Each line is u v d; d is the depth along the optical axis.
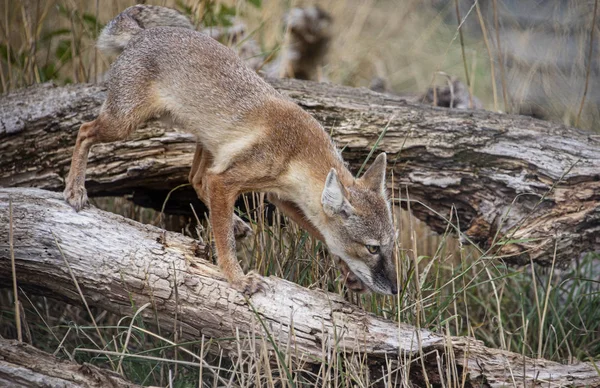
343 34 18.11
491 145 10.69
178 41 9.96
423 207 11.05
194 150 11.02
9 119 10.88
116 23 10.98
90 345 10.23
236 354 8.51
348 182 9.36
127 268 8.67
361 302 9.66
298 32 15.61
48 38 13.87
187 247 9.09
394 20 18.94
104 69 14.12
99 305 8.91
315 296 8.78
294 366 8.41
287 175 9.32
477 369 8.38
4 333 10.49
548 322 11.07
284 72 15.33
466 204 10.74
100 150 10.84
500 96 16.45
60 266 8.78
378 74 17.59
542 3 17.34
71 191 9.52
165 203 11.11
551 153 10.49
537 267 12.12
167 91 9.88
